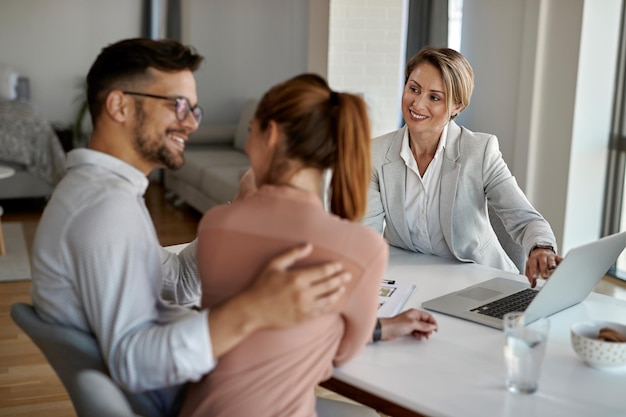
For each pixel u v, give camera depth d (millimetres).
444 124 2410
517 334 1465
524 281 2189
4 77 7055
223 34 8000
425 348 1680
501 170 2451
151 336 1275
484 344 1714
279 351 1284
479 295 2033
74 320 1405
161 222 6105
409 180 2488
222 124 7918
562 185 4672
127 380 1300
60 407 2938
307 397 1344
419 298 2018
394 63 5477
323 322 1299
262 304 1213
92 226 1341
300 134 1276
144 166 1511
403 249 2555
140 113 1453
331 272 1216
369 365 1582
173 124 1471
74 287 1383
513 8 4988
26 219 6008
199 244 1366
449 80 2357
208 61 7992
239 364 1300
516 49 4980
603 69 4535
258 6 8031
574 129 4555
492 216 2650
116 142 1473
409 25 6094
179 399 1486
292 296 1199
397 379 1521
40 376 3207
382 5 5375
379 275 1302
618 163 4633
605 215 4727
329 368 1385
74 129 7613
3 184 6152
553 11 4613
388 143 2529
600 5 4445
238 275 1306
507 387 1499
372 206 2529
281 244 1272
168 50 1458
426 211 2473
